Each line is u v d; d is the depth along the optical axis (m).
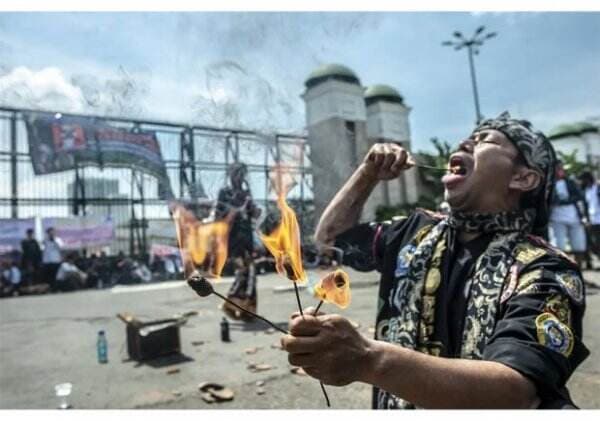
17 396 2.60
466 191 1.08
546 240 1.13
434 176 10.70
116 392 2.61
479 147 1.09
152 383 2.73
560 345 0.80
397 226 1.29
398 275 1.15
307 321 0.73
